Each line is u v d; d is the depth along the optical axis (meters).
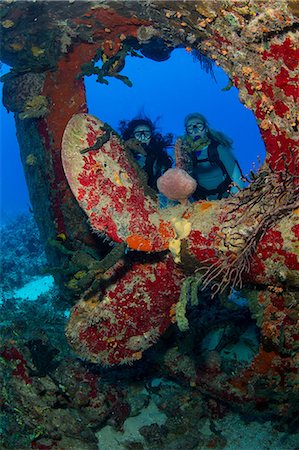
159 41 6.05
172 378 4.91
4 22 4.75
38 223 6.03
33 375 4.25
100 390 4.43
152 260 3.73
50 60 5.07
